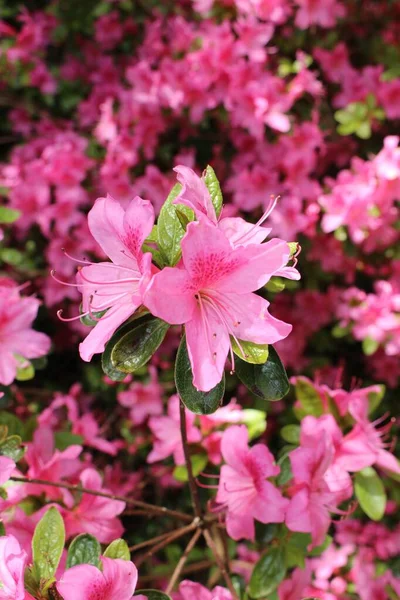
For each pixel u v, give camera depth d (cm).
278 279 36
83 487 44
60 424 59
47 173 71
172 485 71
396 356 77
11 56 86
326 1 75
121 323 34
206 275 32
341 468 43
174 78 72
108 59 88
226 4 76
